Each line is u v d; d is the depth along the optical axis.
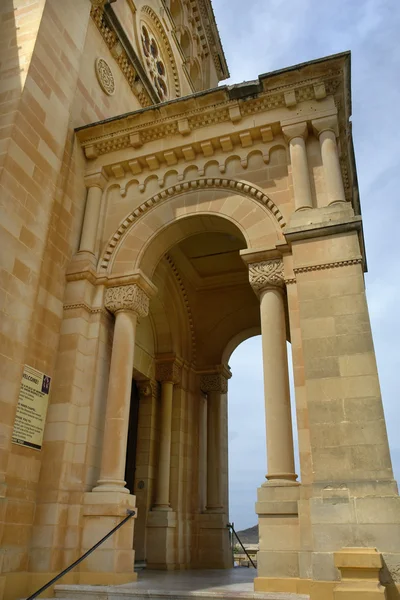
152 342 16.50
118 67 17.42
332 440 8.30
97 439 10.95
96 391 11.20
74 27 14.30
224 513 15.92
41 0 12.90
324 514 7.70
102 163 13.53
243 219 11.55
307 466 8.53
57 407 10.74
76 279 12.05
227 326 17.80
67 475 10.24
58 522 9.66
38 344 10.80
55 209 12.18
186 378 17.00
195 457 16.38
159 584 9.39
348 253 9.70
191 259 17.55
